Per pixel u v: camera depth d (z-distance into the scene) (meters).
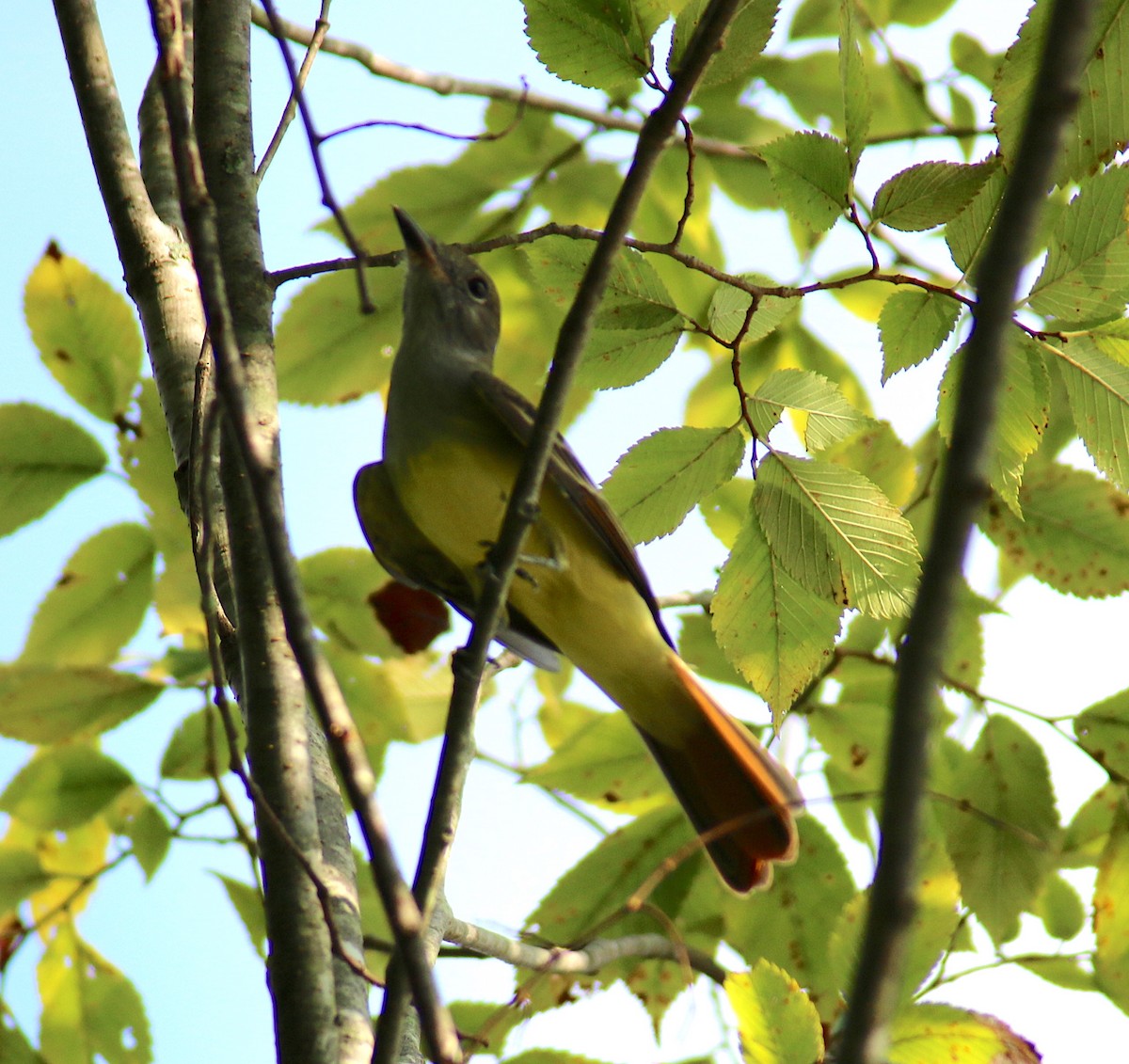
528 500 5.57
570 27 6.11
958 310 6.51
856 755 8.98
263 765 5.67
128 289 7.46
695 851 8.57
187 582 8.11
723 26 4.94
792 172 6.38
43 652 8.30
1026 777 8.47
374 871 4.11
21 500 8.21
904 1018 6.26
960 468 3.16
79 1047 8.63
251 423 4.40
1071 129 6.19
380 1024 4.59
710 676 9.48
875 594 6.70
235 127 7.27
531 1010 7.69
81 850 8.82
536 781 8.81
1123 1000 7.62
